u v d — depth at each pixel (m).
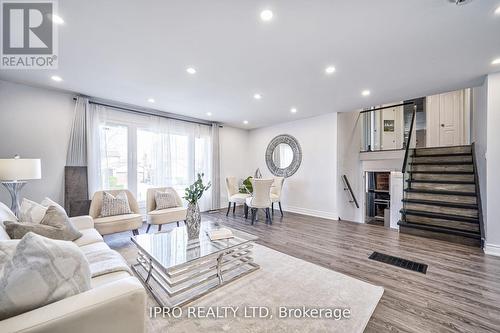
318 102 4.18
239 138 6.74
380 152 5.69
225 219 4.88
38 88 3.40
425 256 2.78
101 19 1.84
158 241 2.37
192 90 3.53
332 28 1.96
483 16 1.77
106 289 0.99
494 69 2.76
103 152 4.01
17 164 2.41
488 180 2.89
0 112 3.12
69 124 3.68
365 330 1.52
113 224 3.01
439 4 1.64
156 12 1.75
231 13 1.76
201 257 1.95
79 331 0.86
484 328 1.54
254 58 2.50
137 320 1.01
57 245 0.99
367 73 2.88
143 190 4.60
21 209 2.03
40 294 0.89
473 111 4.31
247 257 2.44
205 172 5.74
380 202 7.06
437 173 4.15
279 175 6.07
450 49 2.28
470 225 3.37
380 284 2.12
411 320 1.62
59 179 3.57
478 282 2.15
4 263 0.99
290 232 3.87
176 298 1.84
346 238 3.52
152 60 2.55
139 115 4.56
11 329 0.75
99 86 3.36
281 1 1.63
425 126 6.06
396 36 2.06
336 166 4.91
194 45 2.24
